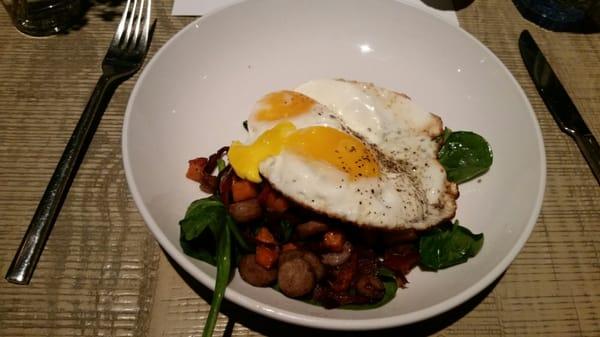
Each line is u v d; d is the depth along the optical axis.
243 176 0.24
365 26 0.34
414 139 0.28
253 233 0.24
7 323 0.22
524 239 0.23
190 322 0.23
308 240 0.24
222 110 0.30
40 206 0.25
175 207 0.25
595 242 0.27
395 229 0.24
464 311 0.24
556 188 0.29
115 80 0.31
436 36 0.33
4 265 0.24
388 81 0.33
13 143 0.28
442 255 0.23
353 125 0.28
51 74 0.32
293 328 0.23
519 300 0.25
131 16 0.34
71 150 0.27
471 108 0.31
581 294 0.25
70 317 0.22
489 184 0.27
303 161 0.24
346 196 0.24
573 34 0.38
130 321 0.23
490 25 0.38
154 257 0.25
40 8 0.34
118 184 0.27
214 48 0.31
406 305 0.22
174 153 0.27
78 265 0.24
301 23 0.34
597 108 0.33
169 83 0.29
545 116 0.33
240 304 0.20
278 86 0.32
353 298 0.22
